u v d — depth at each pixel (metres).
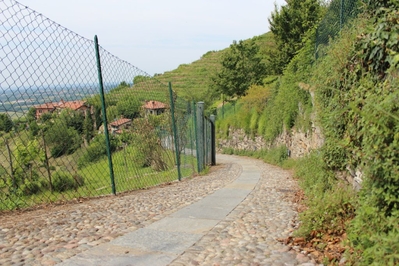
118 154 7.06
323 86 6.96
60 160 5.65
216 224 4.68
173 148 9.71
